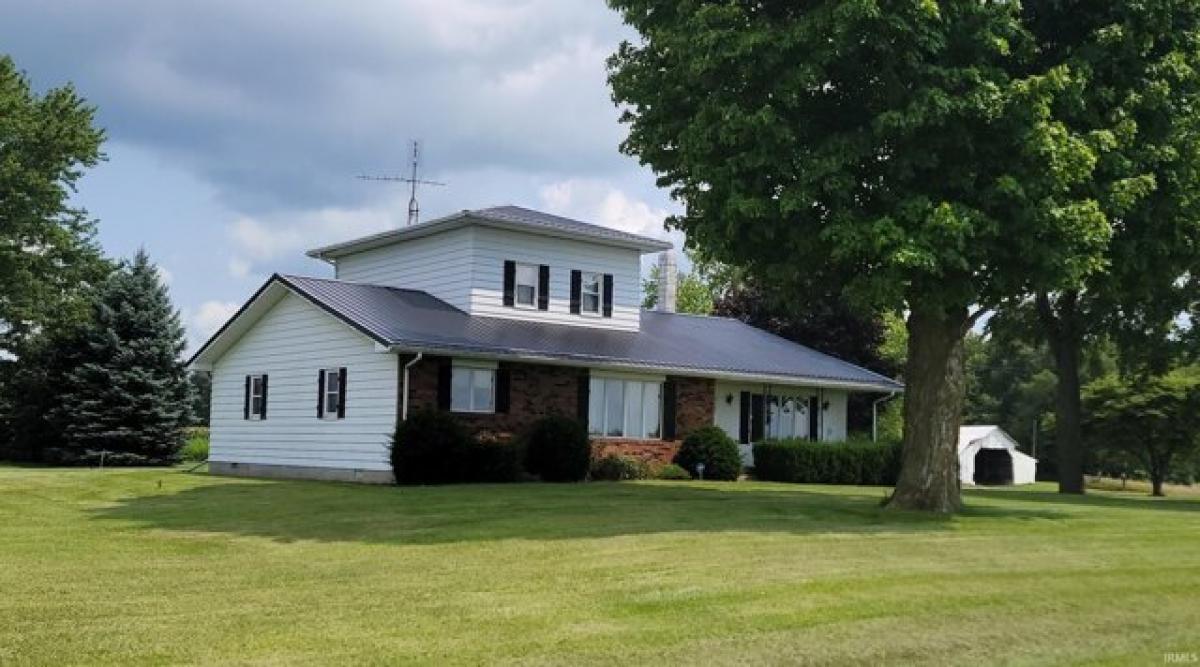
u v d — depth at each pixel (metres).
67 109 41.56
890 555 13.91
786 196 16.92
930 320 20.28
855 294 17.33
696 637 9.32
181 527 16.84
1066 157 16.59
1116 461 63.34
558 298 31.81
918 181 17.88
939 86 16.95
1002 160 17.28
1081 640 10.23
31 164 40.59
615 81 19.95
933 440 20.17
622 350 30.50
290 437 29.77
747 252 18.91
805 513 18.67
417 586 11.23
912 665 9.09
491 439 26.78
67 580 11.62
